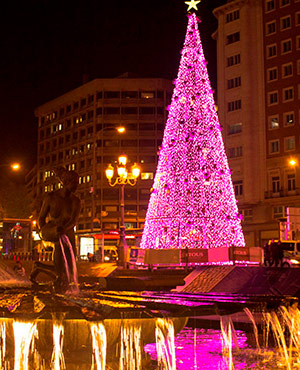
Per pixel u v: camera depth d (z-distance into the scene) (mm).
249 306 6875
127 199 86562
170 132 32594
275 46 65750
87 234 51844
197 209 32906
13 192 72062
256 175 65750
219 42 70625
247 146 66312
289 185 62969
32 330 6344
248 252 28078
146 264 28562
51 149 102625
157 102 88562
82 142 93375
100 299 7734
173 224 32406
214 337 10992
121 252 29938
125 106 88625
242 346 9695
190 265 27766
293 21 64188
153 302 7035
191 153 32281
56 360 6617
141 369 7035
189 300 7742
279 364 7910
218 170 32500
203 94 32344
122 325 6852
